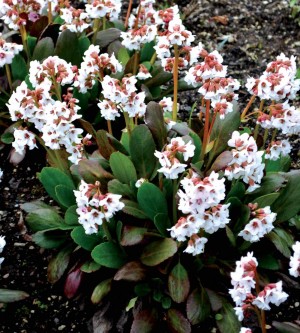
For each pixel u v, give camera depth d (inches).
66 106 28.4
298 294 32.7
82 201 26.8
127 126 32.0
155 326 29.7
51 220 31.5
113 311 30.9
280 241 29.9
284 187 31.5
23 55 41.7
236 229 30.4
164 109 33.4
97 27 40.9
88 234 30.2
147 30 35.3
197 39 52.7
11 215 37.5
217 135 32.2
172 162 26.1
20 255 35.2
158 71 40.1
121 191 30.3
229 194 30.0
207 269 31.3
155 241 29.7
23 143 29.6
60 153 34.2
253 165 27.2
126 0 56.8
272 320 31.4
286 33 53.2
